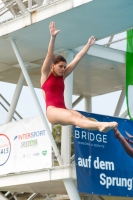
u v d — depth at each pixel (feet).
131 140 136.56
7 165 137.59
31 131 133.18
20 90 152.46
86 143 127.54
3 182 138.10
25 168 132.98
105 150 130.62
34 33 127.54
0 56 144.87
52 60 70.23
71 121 63.93
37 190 152.97
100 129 60.23
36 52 140.87
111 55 145.07
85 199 152.25
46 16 120.06
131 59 144.77
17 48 130.93
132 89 142.92
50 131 126.93
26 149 133.80
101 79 165.89
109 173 129.59
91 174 126.00
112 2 111.04
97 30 127.44
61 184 137.59
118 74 160.04
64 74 72.02
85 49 73.72
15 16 126.93
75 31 127.24
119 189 130.41
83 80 167.22
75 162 123.95
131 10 115.55
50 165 127.65
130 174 133.80
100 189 126.41
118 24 124.16
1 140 140.67
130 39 144.97
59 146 144.05
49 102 68.95
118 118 135.44
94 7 114.01
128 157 134.62
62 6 116.78
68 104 133.59
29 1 124.26
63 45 135.54
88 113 129.29
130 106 141.79
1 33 129.59
